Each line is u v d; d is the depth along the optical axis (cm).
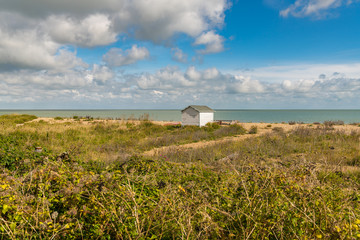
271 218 236
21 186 265
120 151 1182
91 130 2078
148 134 2056
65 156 459
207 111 2964
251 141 1377
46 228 196
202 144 1516
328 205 266
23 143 1056
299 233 219
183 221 227
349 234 203
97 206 233
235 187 321
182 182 437
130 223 229
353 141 1301
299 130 1766
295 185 281
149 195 307
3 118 3281
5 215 204
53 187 273
